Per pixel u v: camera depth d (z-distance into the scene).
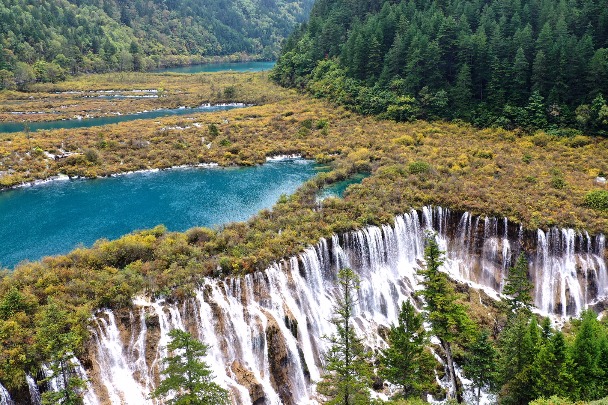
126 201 87.62
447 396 50.84
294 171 104.94
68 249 68.25
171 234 64.38
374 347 57.56
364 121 131.50
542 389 44.00
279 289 56.31
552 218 69.94
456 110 122.69
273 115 145.62
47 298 46.56
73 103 191.38
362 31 154.12
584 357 44.62
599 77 106.00
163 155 112.44
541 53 111.81
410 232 72.31
